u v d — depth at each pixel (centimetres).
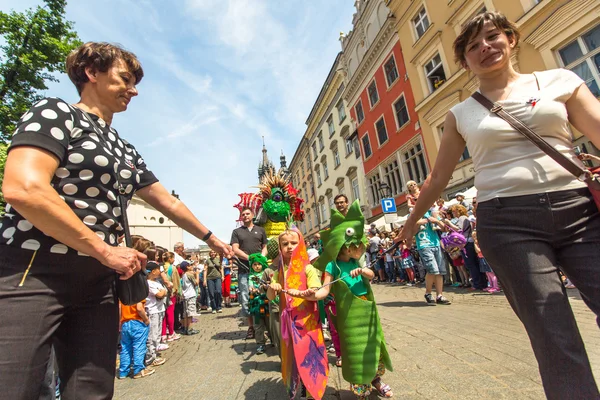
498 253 146
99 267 140
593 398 117
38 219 112
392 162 1870
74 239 118
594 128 143
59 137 127
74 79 163
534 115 146
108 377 144
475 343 325
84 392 137
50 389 224
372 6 1947
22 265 121
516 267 138
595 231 134
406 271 964
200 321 788
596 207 137
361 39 2112
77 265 131
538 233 139
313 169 3219
